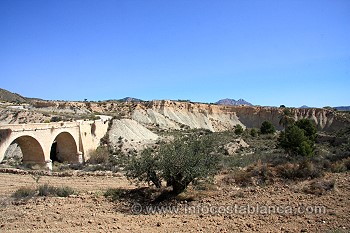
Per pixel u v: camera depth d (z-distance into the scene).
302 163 19.08
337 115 126.12
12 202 15.77
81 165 39.56
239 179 18.34
